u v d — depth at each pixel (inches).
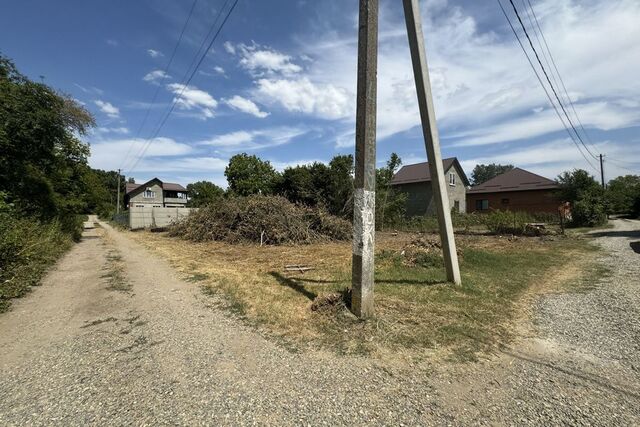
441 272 278.5
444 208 232.7
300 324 161.8
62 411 94.9
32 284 250.2
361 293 163.3
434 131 225.8
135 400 100.3
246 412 94.6
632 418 91.4
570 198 920.3
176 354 131.8
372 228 166.1
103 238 690.8
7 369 120.6
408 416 93.0
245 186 1378.0
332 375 115.4
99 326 164.1
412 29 215.3
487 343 141.3
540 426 88.6
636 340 143.6
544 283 247.8
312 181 896.3
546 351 134.3
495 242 511.5
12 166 482.9
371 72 159.6
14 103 460.1
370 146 161.6
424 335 148.4
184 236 641.6
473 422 90.4
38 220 460.8
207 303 199.8
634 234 572.4
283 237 546.0
